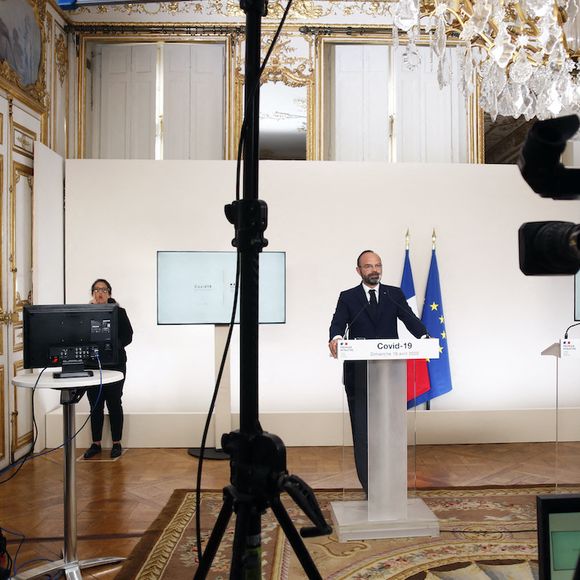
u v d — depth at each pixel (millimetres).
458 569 2984
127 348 5883
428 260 6000
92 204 5871
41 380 2811
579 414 5805
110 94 6383
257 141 1247
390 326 3945
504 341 6031
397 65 6484
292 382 5910
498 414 5754
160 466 4965
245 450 1240
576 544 1343
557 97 3797
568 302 6066
